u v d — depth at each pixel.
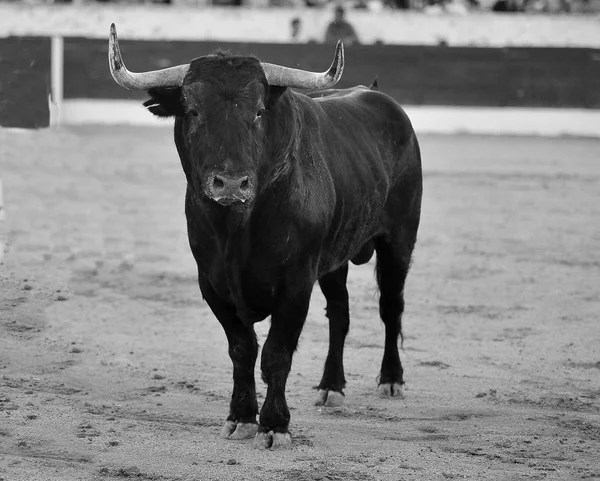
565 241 18.38
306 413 8.89
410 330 12.27
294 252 7.69
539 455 7.68
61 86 35.75
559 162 30.02
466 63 37.75
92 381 9.66
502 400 9.42
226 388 9.61
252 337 8.08
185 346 11.16
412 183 10.03
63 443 7.63
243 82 7.18
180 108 7.54
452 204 22.28
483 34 38.78
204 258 7.81
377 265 10.03
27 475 6.84
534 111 38.19
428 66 37.50
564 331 12.37
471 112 37.91
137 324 11.97
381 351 11.38
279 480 6.88
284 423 7.73
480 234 18.91
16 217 18.59
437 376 10.33
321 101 9.30
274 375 7.75
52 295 12.88
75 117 35.94
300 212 7.69
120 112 36.19
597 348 11.58
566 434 8.28
